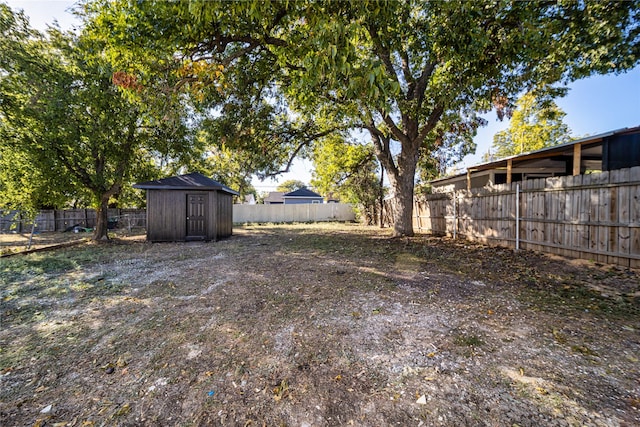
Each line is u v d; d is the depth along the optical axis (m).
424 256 5.84
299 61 4.56
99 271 5.10
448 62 5.50
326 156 14.40
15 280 4.53
